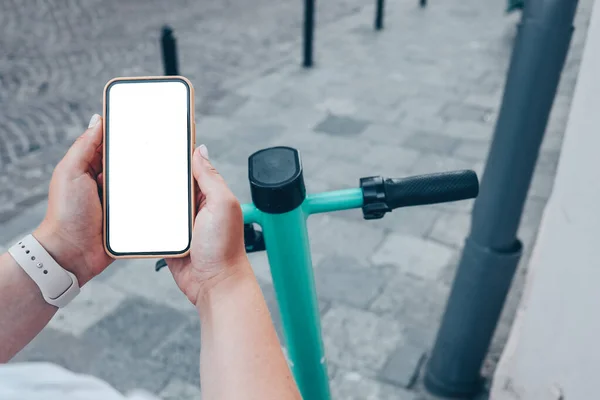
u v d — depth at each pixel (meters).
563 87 5.97
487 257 2.14
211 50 7.04
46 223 0.96
